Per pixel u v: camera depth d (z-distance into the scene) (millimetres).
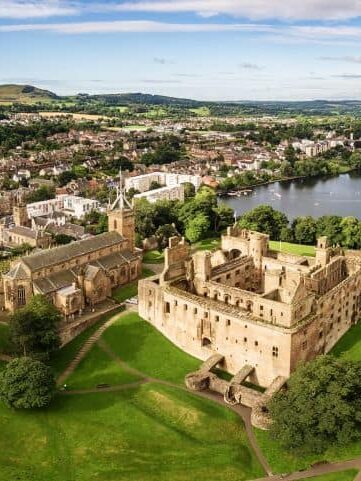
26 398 127062
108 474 111375
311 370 124562
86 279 183375
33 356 144625
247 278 190750
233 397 135875
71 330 163875
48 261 183375
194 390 140500
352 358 154000
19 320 147250
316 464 114062
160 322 168500
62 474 111438
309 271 174375
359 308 178125
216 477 110750
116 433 123250
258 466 114375
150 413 131125
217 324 151500
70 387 141375
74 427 125438
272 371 141500
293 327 138250
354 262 181875
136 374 148500
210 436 122812
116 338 165000
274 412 120625
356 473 111000
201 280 167000
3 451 117125
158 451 117750
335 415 115812
